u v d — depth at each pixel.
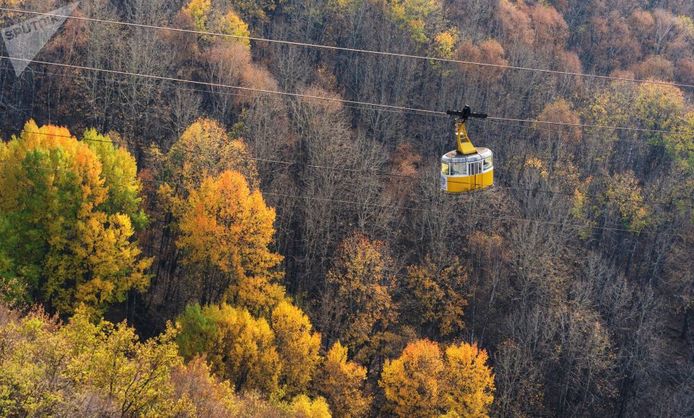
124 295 59.06
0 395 23.97
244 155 71.00
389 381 57.38
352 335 63.91
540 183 78.44
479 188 34.25
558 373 64.75
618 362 65.25
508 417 60.16
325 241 70.50
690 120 87.69
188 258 64.50
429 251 72.75
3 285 39.91
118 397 27.19
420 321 68.25
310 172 73.50
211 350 52.06
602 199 79.62
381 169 79.50
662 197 80.06
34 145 59.12
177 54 85.06
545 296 68.50
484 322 69.38
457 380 57.78
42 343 27.17
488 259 72.75
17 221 53.84
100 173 60.25
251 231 61.75
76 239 55.75
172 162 68.44
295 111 78.69
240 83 83.06
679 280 75.88
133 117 75.06
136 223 61.97
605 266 72.19
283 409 47.38
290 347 55.72
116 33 82.50
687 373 67.75
